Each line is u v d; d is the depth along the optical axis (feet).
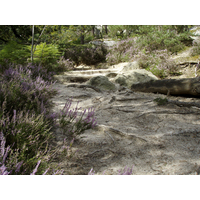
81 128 8.45
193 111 11.07
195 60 22.94
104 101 13.65
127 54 32.76
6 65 18.26
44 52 22.47
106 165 6.36
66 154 6.63
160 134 8.36
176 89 14.61
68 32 36.60
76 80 21.54
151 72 22.91
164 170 6.03
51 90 14.37
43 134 6.97
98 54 37.60
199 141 7.76
